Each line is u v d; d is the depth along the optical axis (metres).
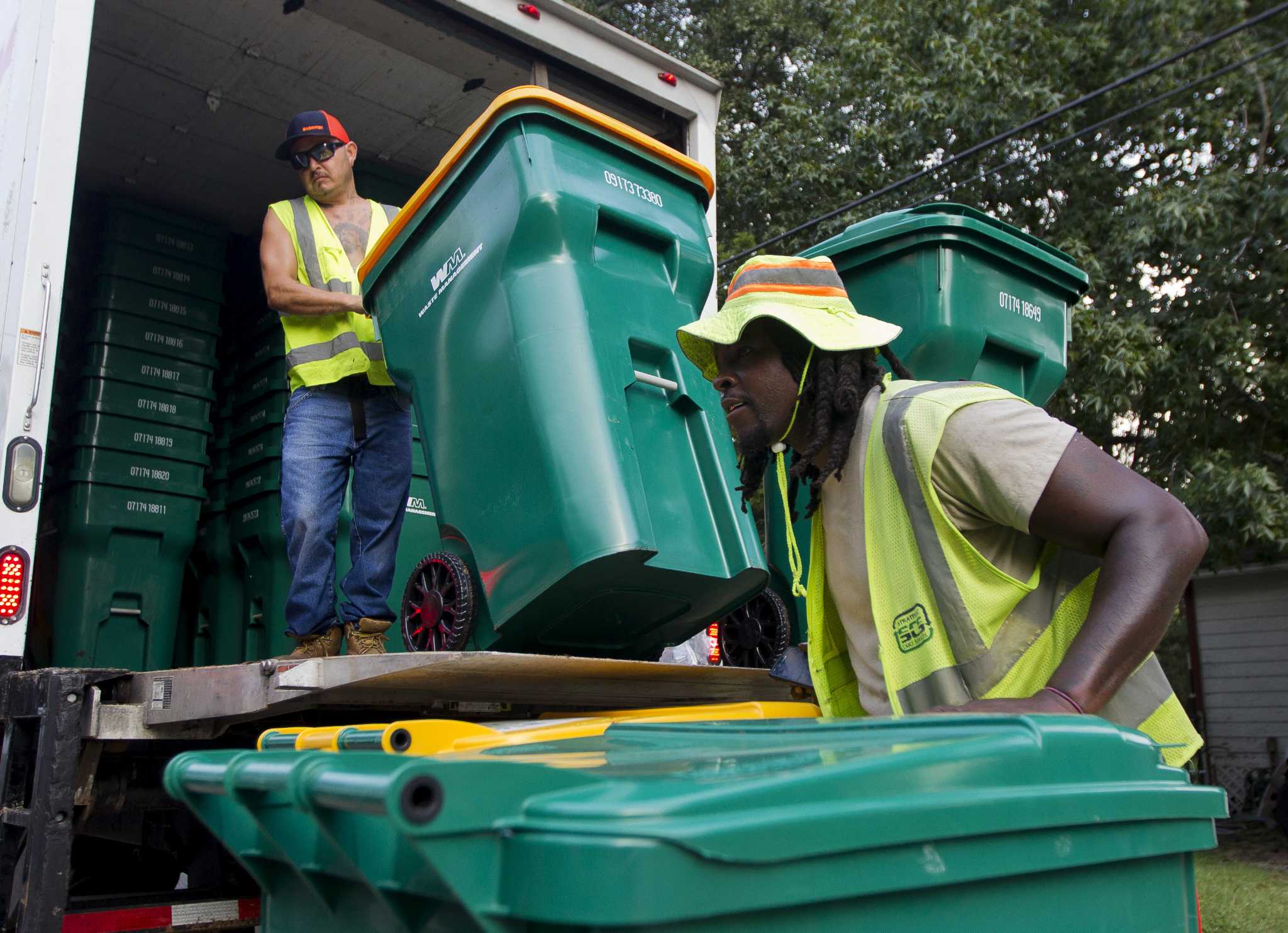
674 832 0.69
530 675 2.20
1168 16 8.88
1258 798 11.73
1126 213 8.52
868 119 10.41
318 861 0.92
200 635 4.89
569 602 2.32
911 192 9.57
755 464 1.76
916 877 0.82
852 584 1.64
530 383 2.30
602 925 0.67
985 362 3.18
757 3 13.42
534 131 2.39
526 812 0.74
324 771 0.80
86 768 2.40
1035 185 9.21
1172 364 8.16
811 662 1.72
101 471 4.32
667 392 2.55
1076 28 9.18
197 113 4.89
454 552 2.56
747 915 0.73
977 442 1.43
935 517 1.47
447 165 2.54
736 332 1.60
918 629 1.49
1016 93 8.78
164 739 2.46
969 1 9.31
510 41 4.28
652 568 2.33
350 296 3.18
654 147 2.62
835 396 1.58
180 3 4.20
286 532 3.10
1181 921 1.08
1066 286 3.39
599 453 2.23
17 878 2.34
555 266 2.36
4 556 2.63
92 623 4.25
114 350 4.45
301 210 3.42
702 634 3.61
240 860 1.06
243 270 5.41
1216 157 9.02
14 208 2.97
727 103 13.04
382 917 0.86
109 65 4.54
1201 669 12.93
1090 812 0.95
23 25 3.17
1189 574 1.33
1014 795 0.90
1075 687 1.26
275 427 4.56
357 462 3.25
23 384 2.72
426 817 0.69
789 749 0.98
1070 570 1.51
